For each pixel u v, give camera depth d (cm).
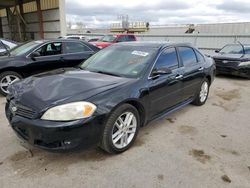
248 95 633
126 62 372
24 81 334
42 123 251
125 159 296
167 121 425
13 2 2198
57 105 256
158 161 293
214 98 593
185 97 446
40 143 262
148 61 357
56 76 334
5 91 550
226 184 254
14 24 2384
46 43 596
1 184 245
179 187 247
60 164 282
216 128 400
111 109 279
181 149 324
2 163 280
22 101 275
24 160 287
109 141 288
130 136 322
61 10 1856
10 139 337
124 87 304
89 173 266
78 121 255
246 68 823
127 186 247
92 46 682
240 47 945
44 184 247
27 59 562
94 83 304
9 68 543
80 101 263
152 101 347
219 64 869
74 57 634
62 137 252
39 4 2038
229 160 300
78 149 263
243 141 354
